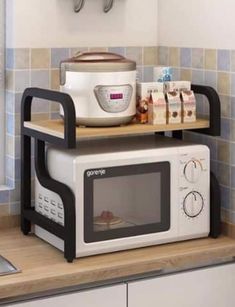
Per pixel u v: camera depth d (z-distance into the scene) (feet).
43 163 7.54
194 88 7.89
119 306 7.06
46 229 7.41
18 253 7.30
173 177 7.48
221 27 7.80
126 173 7.25
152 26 8.78
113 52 8.59
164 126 7.50
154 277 7.23
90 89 7.22
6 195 8.14
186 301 7.40
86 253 7.15
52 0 8.15
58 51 8.25
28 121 7.75
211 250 7.44
